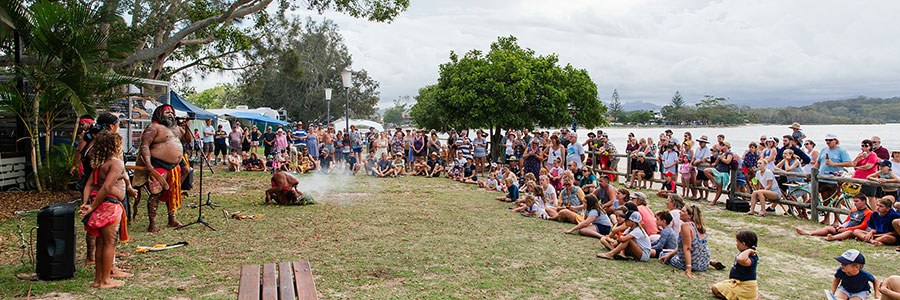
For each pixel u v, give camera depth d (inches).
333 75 2299.5
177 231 313.1
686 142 560.7
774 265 287.9
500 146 845.8
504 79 872.9
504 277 238.8
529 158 607.8
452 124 909.8
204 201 429.1
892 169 415.5
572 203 393.4
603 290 225.5
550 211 391.5
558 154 576.1
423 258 265.7
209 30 791.7
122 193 215.0
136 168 302.0
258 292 176.7
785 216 440.8
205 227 326.0
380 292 212.4
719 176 493.7
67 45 433.4
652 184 660.1
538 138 654.5
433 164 715.4
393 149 812.0
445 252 279.6
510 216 402.9
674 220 290.0
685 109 3184.1
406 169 763.4
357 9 709.9
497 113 860.6
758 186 467.2
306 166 728.3
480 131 749.3
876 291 215.3
